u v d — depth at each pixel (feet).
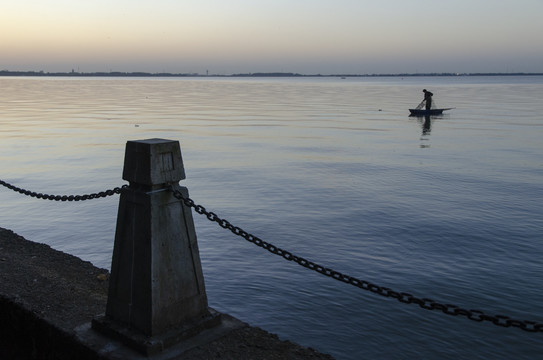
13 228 46.21
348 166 82.07
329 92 478.59
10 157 86.63
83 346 13.35
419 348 26.58
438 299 32.24
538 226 47.96
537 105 262.26
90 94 403.13
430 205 55.98
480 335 27.89
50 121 159.84
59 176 70.44
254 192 62.34
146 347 12.76
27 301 15.79
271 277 35.24
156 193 13.10
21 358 15.47
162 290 13.26
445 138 122.11
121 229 13.74
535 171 77.87
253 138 119.75
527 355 26.08
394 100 324.39
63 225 47.16
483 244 42.65
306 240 43.45
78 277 18.29
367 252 40.55
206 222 48.26
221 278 35.01
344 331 28.12
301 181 69.26
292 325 28.71
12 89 489.26
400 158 91.20
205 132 132.36
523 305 31.48
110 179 68.33
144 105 259.80
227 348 13.47
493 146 107.55
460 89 561.84
